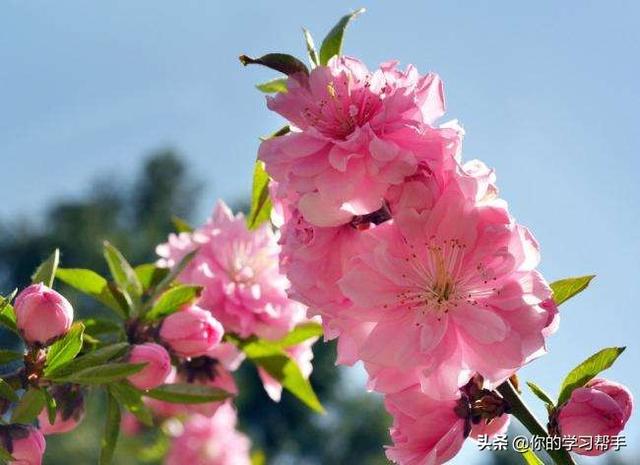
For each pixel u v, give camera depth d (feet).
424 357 1.24
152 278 1.57
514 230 1.24
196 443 2.68
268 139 1.31
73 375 1.33
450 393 1.24
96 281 1.51
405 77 1.28
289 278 1.27
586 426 1.26
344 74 1.28
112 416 1.42
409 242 1.24
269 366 1.61
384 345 1.25
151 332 1.49
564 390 1.29
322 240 1.26
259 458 2.73
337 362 1.29
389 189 1.24
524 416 1.27
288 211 1.33
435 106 1.28
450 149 1.24
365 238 1.25
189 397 1.43
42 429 1.40
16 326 1.35
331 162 1.23
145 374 1.38
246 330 1.59
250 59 1.30
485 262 1.24
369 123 1.24
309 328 1.62
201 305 1.60
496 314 1.23
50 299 1.33
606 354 1.29
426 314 1.25
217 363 1.61
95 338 1.50
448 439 1.25
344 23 1.34
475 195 1.23
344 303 1.26
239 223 1.64
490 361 1.24
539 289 1.24
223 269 1.61
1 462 1.30
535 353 1.24
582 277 1.32
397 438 1.28
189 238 1.66
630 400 1.28
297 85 1.30
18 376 1.33
